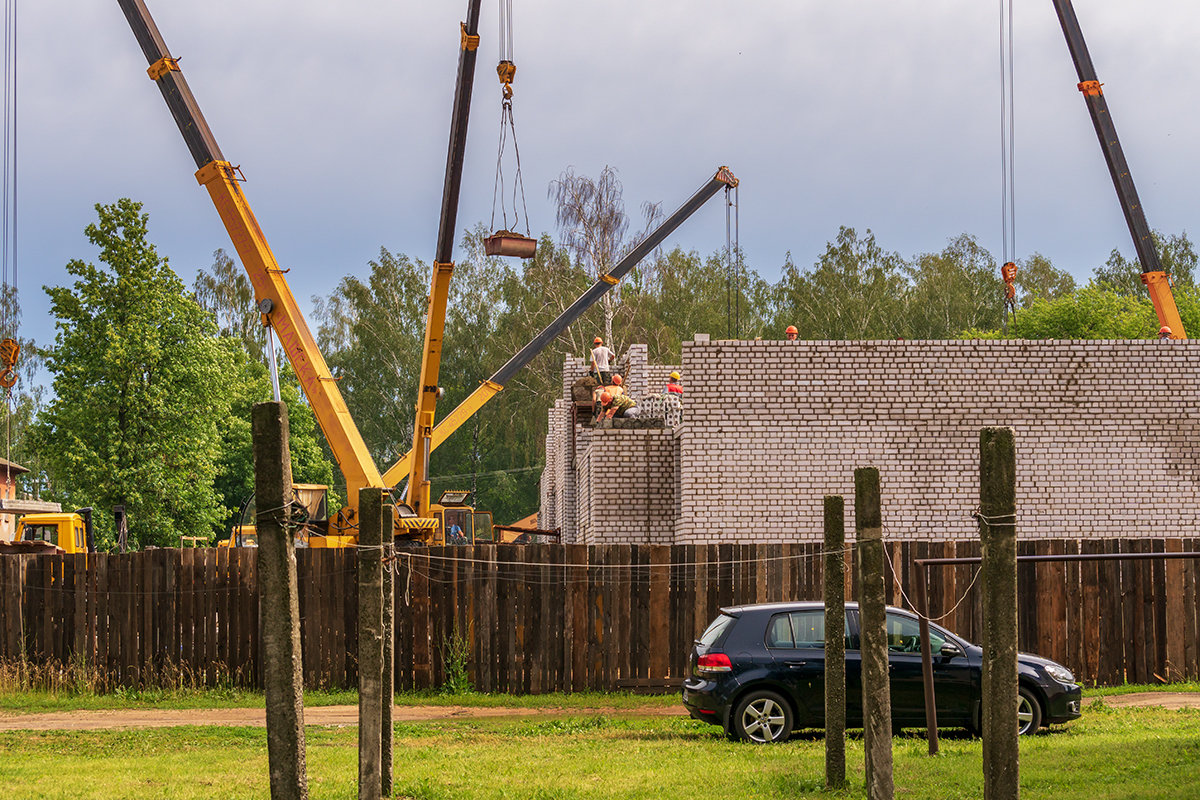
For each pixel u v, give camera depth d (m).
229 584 29.08
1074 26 53.94
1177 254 97.56
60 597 29.42
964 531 30.80
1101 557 17.39
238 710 26.47
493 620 28.02
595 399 41.91
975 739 19.69
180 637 29.09
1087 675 27.75
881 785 12.87
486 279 96.62
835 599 15.00
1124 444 31.28
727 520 30.78
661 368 49.34
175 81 37.81
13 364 44.78
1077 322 72.31
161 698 28.12
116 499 59.53
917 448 31.08
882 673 13.03
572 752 18.45
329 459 103.69
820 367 31.23
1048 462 31.16
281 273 38.47
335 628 28.34
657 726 22.08
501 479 93.94
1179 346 31.47
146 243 61.00
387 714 14.86
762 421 31.06
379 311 92.44
